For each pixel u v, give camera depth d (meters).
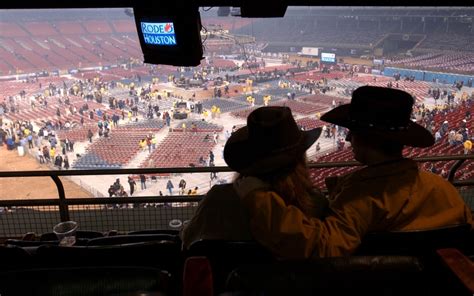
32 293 1.17
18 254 1.72
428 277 1.29
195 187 24.59
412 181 1.66
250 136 1.63
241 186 1.62
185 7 4.86
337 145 30.31
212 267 1.63
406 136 1.66
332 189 2.00
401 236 1.64
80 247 1.78
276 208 1.54
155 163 29.42
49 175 4.30
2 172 4.31
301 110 44.50
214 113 42.00
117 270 1.21
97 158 30.69
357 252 1.69
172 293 1.27
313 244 1.50
